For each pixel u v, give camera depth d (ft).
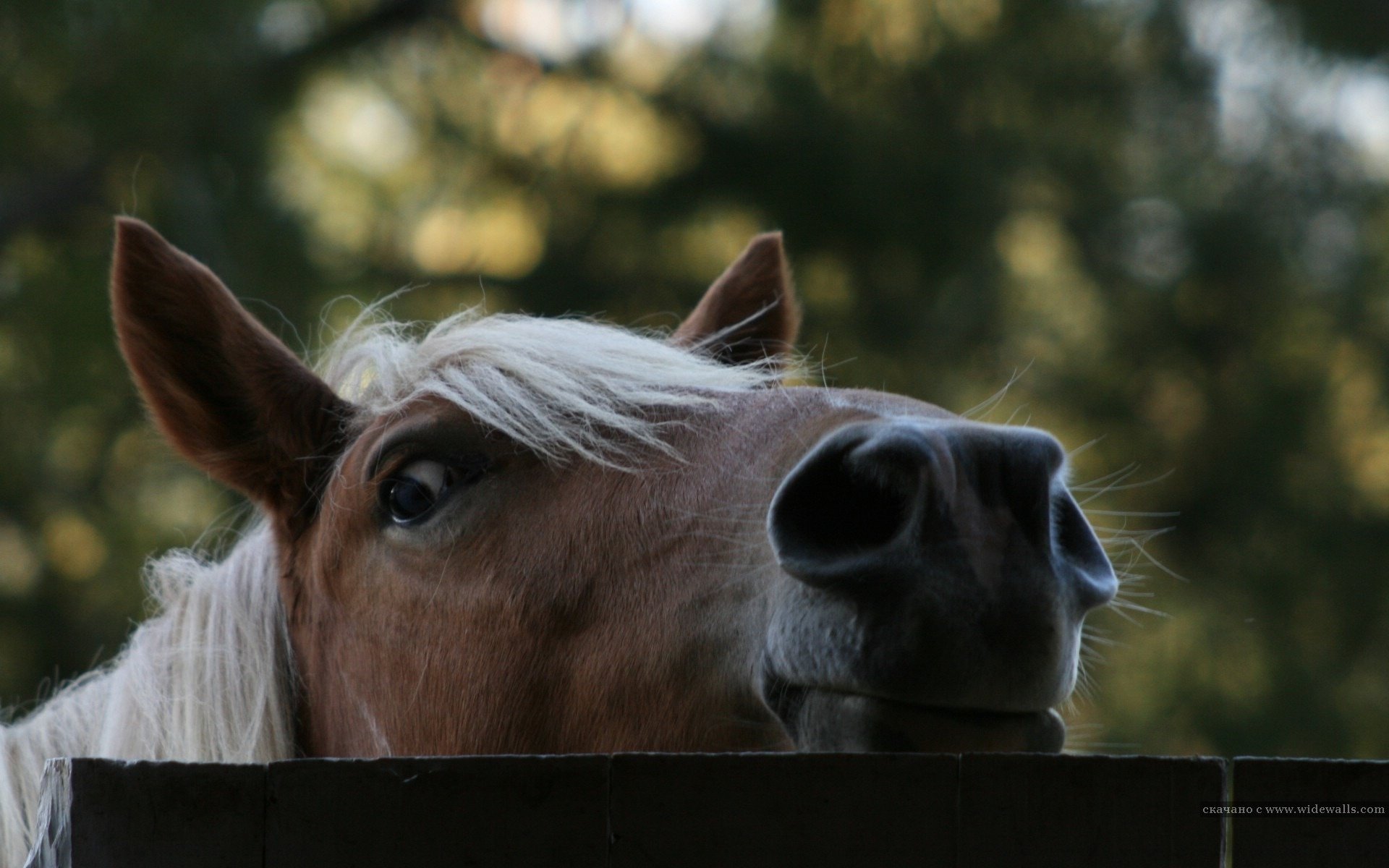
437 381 10.65
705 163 55.83
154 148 49.96
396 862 6.42
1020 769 6.36
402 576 10.23
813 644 7.28
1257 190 60.85
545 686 9.32
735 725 8.28
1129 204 60.34
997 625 6.82
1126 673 53.26
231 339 11.62
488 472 10.04
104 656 48.26
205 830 6.47
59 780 6.77
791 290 13.87
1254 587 56.54
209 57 50.44
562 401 9.83
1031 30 58.29
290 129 57.26
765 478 8.51
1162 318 59.41
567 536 9.44
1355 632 56.24
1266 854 6.39
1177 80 60.03
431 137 61.67
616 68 59.98
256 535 12.75
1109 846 6.30
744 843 6.36
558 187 58.54
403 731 10.13
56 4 47.06
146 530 48.98
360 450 10.87
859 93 56.95
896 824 6.33
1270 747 53.06
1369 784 6.38
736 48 58.90
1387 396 59.47
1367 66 59.47
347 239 58.18
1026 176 57.67
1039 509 7.02
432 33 62.44
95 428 50.01
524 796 6.44
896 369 54.90
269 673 11.50
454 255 59.41
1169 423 59.00
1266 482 57.41
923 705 6.93
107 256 49.83
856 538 7.22
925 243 54.70
